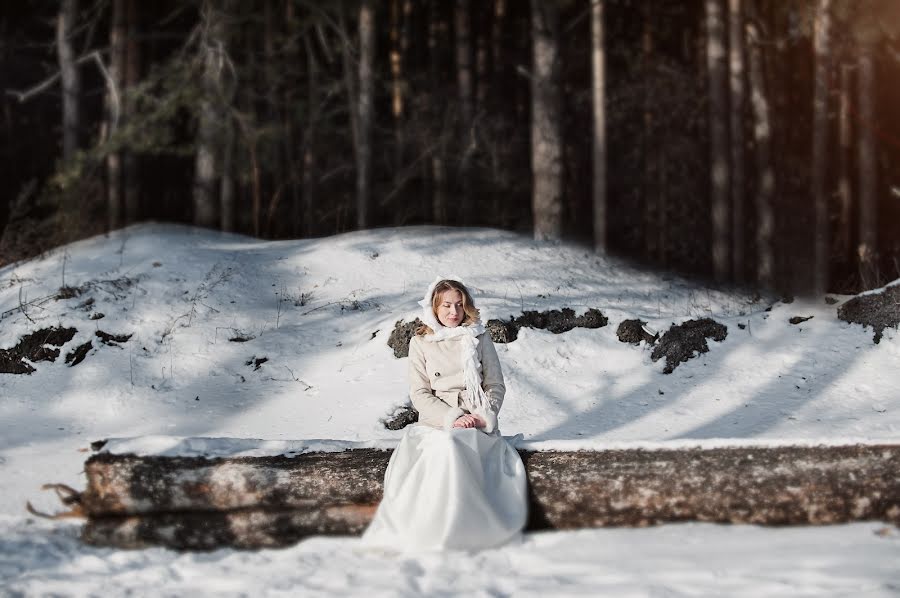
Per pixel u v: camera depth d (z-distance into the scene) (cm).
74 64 1661
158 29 2278
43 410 752
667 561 390
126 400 759
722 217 1500
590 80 2234
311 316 908
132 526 454
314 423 705
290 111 2027
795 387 734
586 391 754
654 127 2053
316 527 453
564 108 2172
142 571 412
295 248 1118
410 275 1004
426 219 2022
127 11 1881
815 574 359
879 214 2091
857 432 626
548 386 760
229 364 816
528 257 1096
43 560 434
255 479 450
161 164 2336
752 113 2027
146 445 463
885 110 2069
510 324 823
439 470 430
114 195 1750
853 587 343
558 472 450
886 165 2089
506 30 2409
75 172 1482
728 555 393
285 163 2112
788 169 2073
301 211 2020
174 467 451
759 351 795
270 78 1872
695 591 348
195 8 2059
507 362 784
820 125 1580
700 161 2034
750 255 1828
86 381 787
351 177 2106
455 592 364
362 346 823
